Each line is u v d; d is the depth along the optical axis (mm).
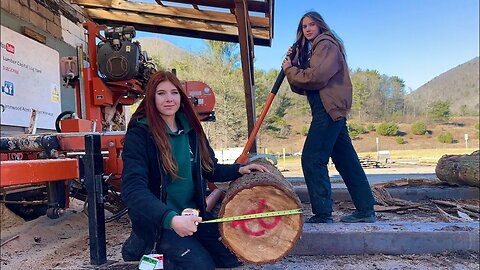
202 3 6062
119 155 3217
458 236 2736
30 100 6062
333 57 2904
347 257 2691
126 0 7426
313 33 3090
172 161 2021
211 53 30734
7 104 5465
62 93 7168
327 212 3068
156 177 2027
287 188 1961
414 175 10414
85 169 2266
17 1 5844
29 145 2633
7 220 3951
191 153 2146
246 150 3061
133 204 1836
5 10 5562
